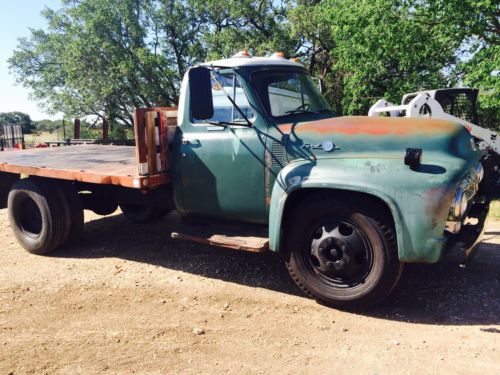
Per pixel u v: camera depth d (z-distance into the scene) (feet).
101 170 16.37
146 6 81.05
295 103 14.99
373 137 12.57
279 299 13.60
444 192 11.26
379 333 11.54
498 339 11.12
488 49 34.17
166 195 16.92
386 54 41.65
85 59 82.12
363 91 45.21
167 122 15.58
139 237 20.04
